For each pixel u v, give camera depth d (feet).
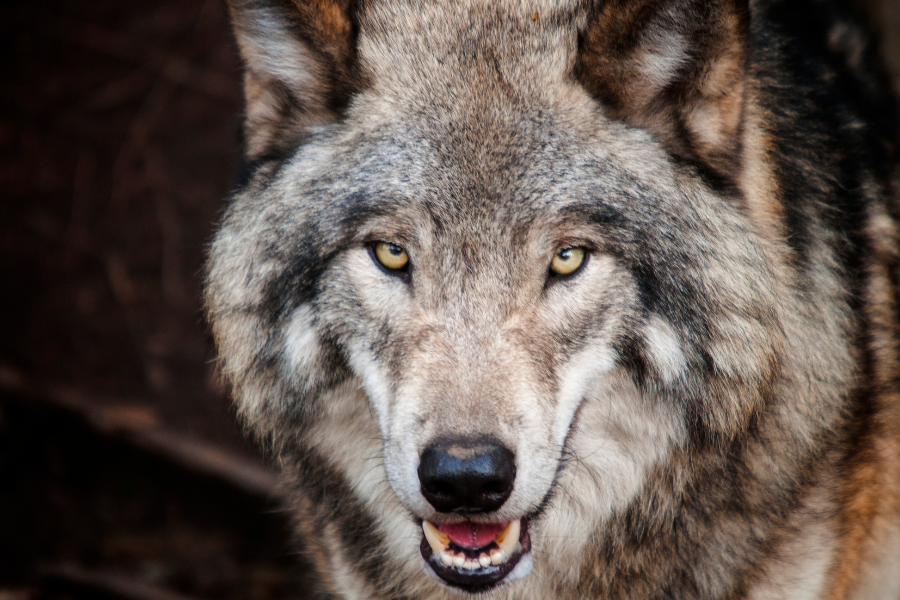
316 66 23.16
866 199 26.45
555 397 20.88
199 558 43.14
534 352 20.77
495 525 21.07
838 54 29.07
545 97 21.71
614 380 22.49
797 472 23.50
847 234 25.23
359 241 21.80
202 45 62.54
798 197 24.07
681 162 22.27
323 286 22.44
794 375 23.30
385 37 23.16
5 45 65.62
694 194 22.15
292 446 25.27
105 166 59.36
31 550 43.39
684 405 22.62
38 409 47.52
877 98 29.43
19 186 59.36
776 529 23.52
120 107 61.41
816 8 29.50
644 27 21.16
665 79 21.93
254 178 24.07
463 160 21.06
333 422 24.31
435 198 20.98
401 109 22.12
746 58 21.83
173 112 60.44
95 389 49.85
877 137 28.35
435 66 22.33
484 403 19.77
